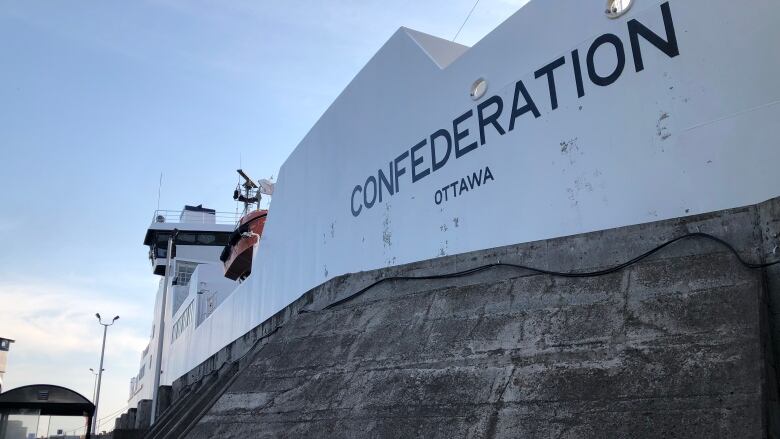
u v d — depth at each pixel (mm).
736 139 4828
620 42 5668
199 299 23719
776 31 4680
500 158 6738
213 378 16922
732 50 4910
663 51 5336
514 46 6730
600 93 5789
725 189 4844
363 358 6582
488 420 4637
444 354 5734
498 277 6363
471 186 7082
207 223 35250
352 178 9727
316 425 5945
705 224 4867
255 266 14609
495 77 6934
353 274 8641
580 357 4672
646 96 5422
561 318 5211
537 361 4906
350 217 9633
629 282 5047
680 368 4016
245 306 15062
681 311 4480
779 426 3475
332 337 7547
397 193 8422
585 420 4098
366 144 9398
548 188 6145
